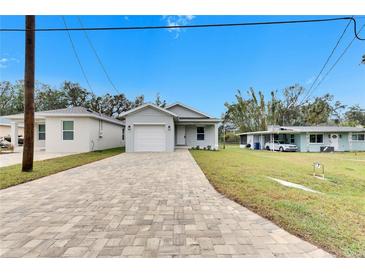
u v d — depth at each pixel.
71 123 15.39
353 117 44.09
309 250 2.58
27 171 7.30
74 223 3.28
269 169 9.05
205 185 5.78
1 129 25.73
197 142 20.34
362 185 7.01
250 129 41.97
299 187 5.97
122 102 36.91
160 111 15.84
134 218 3.49
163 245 2.66
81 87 35.03
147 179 6.48
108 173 7.39
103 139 18.39
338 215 3.72
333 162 13.59
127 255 2.47
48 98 34.03
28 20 7.11
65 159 10.94
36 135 17.73
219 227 3.17
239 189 5.36
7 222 3.33
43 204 4.17
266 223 3.32
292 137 25.69
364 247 2.65
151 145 15.84
